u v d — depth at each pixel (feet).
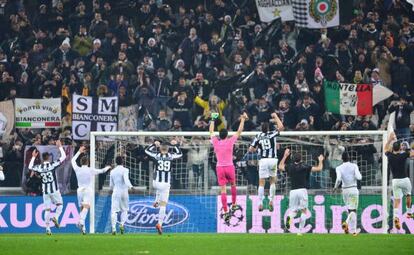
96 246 136.36
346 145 203.92
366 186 201.98
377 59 222.69
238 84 221.66
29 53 233.14
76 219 201.57
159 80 223.92
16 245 139.54
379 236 165.99
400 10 234.38
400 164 179.01
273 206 193.77
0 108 219.20
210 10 236.43
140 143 204.44
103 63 226.99
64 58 232.73
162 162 177.47
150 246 136.05
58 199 185.37
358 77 220.23
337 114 215.92
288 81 222.69
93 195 195.42
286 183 199.52
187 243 143.02
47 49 235.61
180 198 200.75
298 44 234.38
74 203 201.98
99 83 225.15
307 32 233.96
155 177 195.62
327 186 199.62
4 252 125.18
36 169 183.83
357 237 161.99
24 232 201.67
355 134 195.42
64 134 212.84
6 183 209.97
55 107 219.82
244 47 226.17
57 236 170.40
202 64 225.15
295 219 196.65
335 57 222.28
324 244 140.26
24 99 219.82
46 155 184.24
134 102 221.87
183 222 199.82
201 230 199.21
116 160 179.32
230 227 198.29
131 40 230.27
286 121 211.82
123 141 204.44
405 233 192.95
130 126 220.43
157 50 228.84
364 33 227.61
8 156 210.59
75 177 206.39
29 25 240.53
